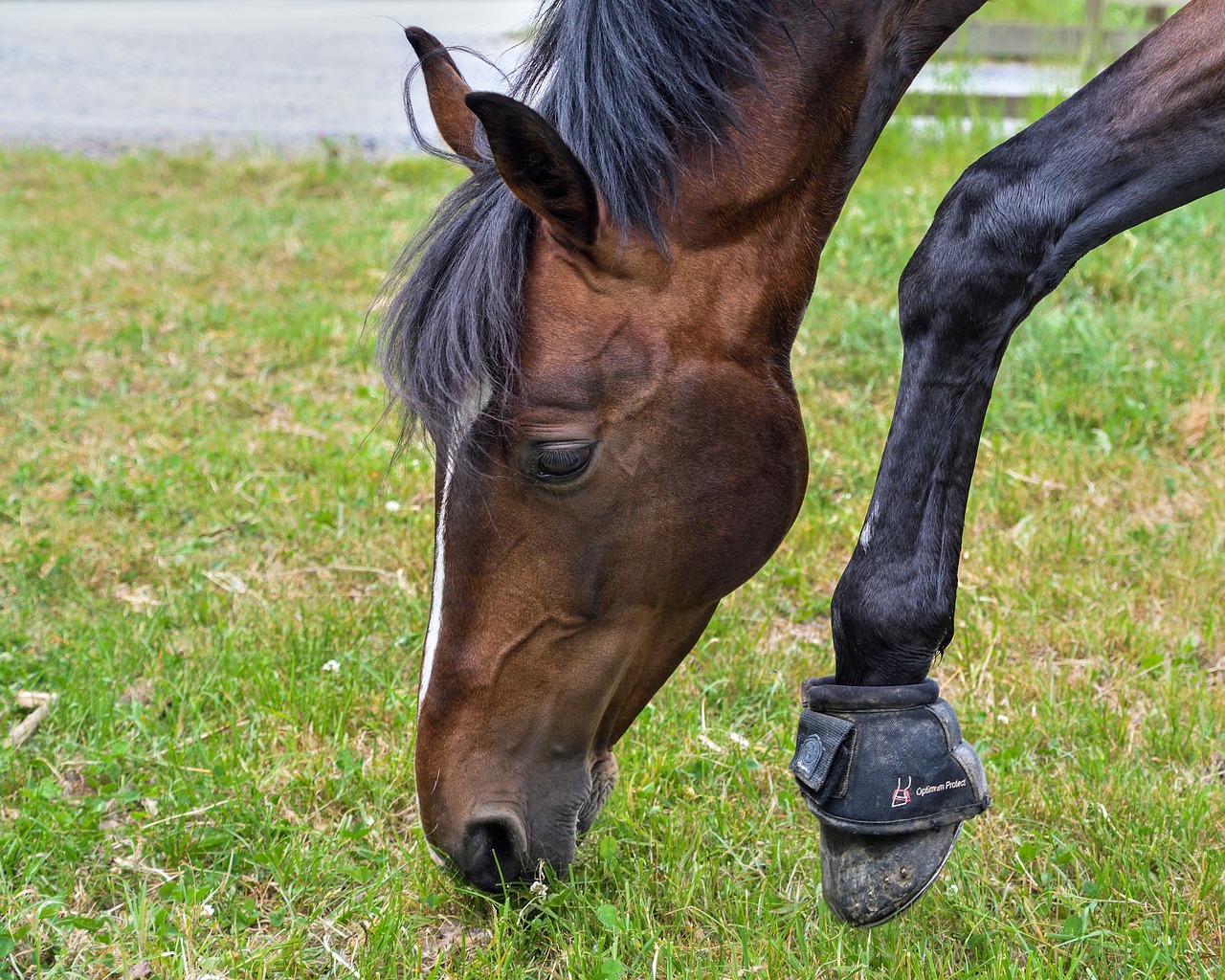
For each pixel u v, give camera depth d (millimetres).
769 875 2207
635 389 1687
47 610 3238
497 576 1738
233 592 3307
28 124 10422
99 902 2223
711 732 2629
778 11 1788
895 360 4520
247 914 2131
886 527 1774
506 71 2064
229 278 6051
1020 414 4082
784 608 3215
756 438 1787
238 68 13656
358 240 6574
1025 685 2785
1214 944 2002
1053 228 1722
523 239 1669
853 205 6148
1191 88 1658
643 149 1687
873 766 1730
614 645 1807
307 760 2564
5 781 2508
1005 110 8094
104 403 4527
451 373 1626
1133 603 3113
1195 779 2434
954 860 2184
